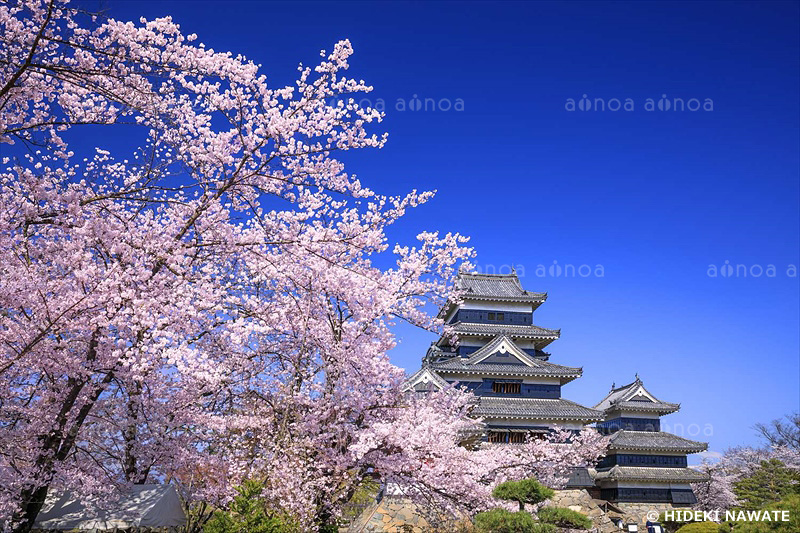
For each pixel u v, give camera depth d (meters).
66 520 14.86
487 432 36.31
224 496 14.89
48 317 9.60
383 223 14.02
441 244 15.36
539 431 36.56
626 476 40.53
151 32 9.69
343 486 15.36
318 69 10.78
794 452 55.34
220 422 13.70
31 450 11.69
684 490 41.44
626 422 44.50
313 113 10.98
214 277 12.99
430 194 14.08
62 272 11.13
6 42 9.65
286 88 10.87
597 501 38.38
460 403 18.19
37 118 10.98
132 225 11.27
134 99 10.30
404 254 15.44
